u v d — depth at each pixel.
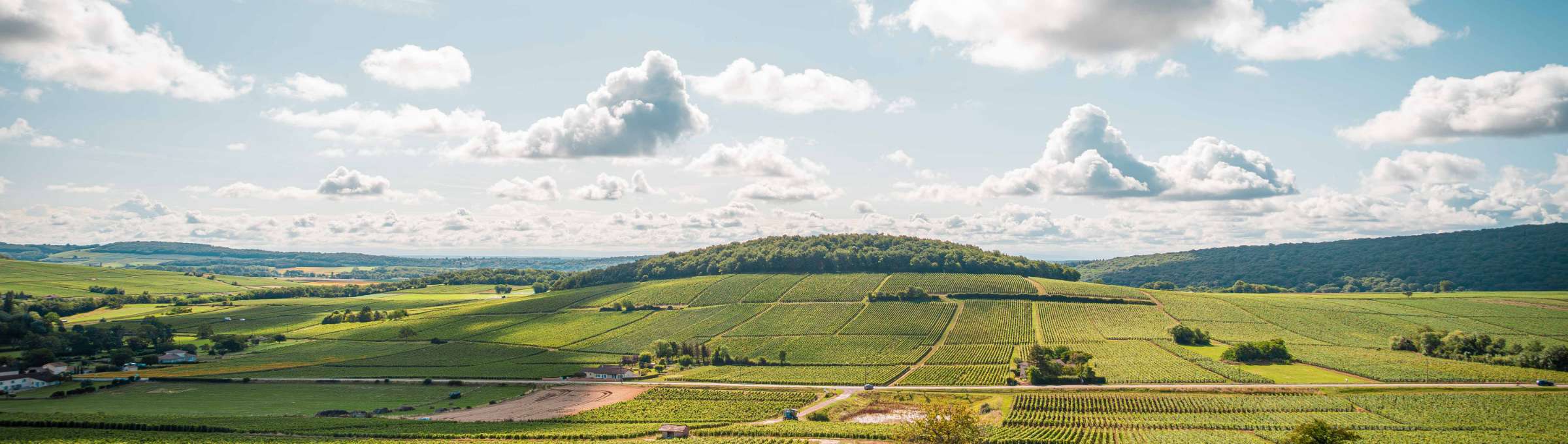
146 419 114.81
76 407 130.62
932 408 89.88
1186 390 136.00
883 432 105.88
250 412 128.25
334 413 126.88
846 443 102.50
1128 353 173.75
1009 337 194.62
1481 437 100.38
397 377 165.38
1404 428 106.94
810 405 133.00
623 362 181.62
